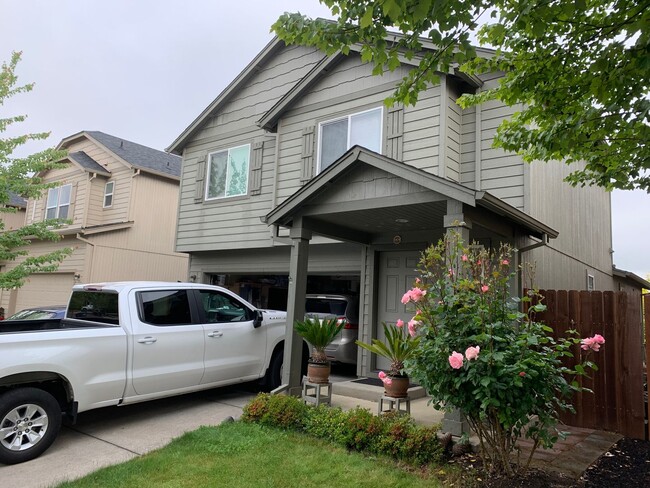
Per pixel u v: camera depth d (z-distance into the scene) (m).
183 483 3.87
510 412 3.54
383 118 8.66
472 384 3.70
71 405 5.05
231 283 13.08
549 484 3.78
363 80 9.17
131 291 5.95
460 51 3.92
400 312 8.44
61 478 4.12
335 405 6.43
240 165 11.58
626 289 17.81
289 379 6.53
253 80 11.75
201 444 4.78
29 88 10.25
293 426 5.29
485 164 7.75
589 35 4.11
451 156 7.91
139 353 5.66
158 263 16.84
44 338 4.88
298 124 10.21
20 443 4.56
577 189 10.88
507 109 7.63
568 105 4.74
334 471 4.09
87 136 18.03
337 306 9.66
